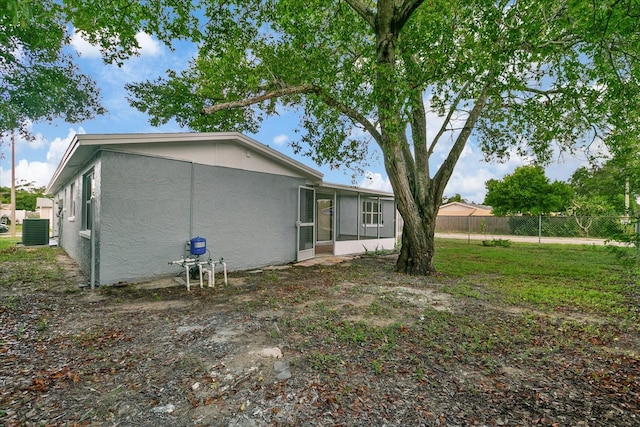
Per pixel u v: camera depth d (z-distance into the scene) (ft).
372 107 20.85
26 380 8.20
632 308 15.53
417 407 7.30
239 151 25.38
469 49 17.49
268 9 22.81
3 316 13.25
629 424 6.77
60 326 12.28
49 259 29.99
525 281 22.11
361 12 20.98
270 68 23.36
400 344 10.85
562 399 7.72
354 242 38.78
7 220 97.96
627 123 19.20
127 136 18.71
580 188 73.36
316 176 31.83
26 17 7.20
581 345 11.08
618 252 15.21
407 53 18.78
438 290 19.10
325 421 6.77
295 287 19.58
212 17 22.00
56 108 30.55
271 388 8.00
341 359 9.62
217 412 7.02
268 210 27.89
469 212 114.93
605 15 13.07
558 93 22.50
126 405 7.22
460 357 9.95
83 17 19.29
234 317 13.57
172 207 21.31
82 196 25.36
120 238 19.08
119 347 10.37
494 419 6.91
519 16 16.10
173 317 13.51
